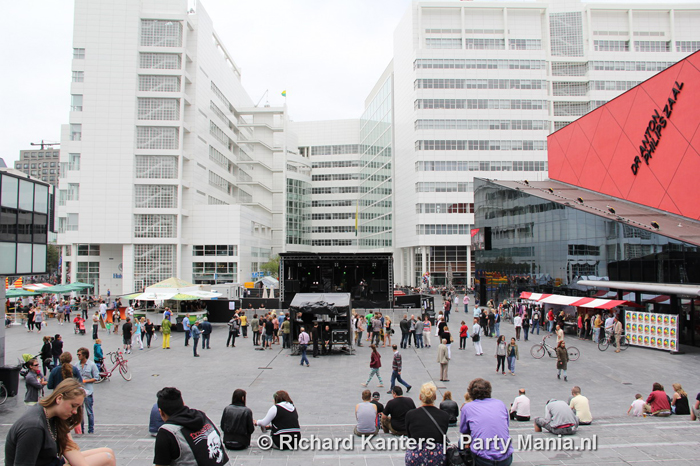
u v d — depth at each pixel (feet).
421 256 256.73
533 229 129.59
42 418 13.87
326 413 43.42
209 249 225.56
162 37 214.69
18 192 53.31
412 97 258.98
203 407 45.62
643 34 298.56
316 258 120.67
